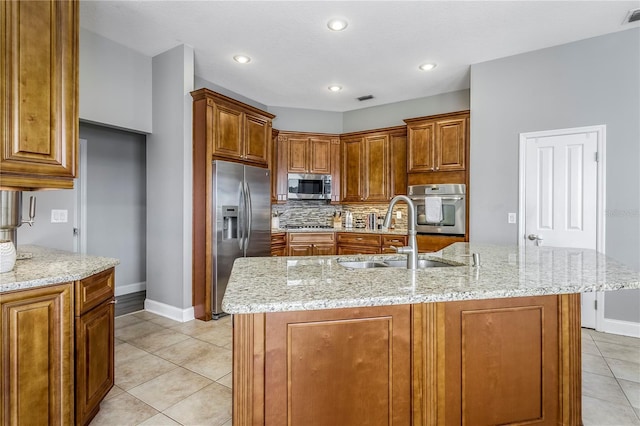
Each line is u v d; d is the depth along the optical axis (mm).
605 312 3109
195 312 3482
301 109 5383
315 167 5141
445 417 1400
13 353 1419
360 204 5293
